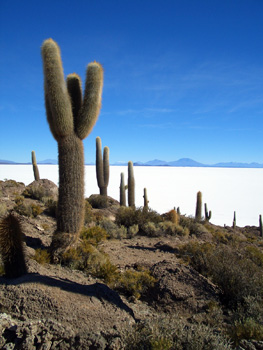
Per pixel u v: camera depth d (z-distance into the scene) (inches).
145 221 593.9
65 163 289.1
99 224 530.6
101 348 144.9
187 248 386.9
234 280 232.1
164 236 557.6
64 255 274.1
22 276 185.9
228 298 231.9
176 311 212.8
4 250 185.6
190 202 2433.6
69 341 146.1
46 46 281.4
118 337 153.5
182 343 151.8
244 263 263.6
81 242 327.0
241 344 157.9
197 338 153.2
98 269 270.2
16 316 155.2
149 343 145.6
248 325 174.7
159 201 2427.4
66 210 287.0
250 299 210.7
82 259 279.7
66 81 320.2
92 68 303.9
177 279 243.6
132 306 210.1
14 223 190.4
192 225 653.3
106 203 792.9
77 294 179.8
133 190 823.1
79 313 162.9
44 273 208.8
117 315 173.5
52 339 145.1
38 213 492.4
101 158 869.8
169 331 156.4
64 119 282.4
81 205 294.2
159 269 263.4
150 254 401.1
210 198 2859.3
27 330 142.6
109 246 427.2
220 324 191.2
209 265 280.7
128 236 528.7
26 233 343.9
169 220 647.8
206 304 221.1
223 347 147.7
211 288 239.6
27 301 161.2
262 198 2994.6
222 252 296.2
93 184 3430.1
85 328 155.0
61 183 289.3
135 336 150.5
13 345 139.3
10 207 495.5
